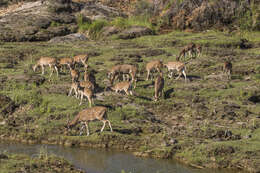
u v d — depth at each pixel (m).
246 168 21.25
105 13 71.19
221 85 34.34
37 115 28.17
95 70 39.03
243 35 59.81
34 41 57.41
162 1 71.38
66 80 35.75
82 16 65.31
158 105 30.44
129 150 23.97
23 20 60.97
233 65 40.78
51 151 23.36
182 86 34.19
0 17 64.25
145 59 44.50
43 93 31.75
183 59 44.12
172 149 23.22
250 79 37.06
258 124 26.95
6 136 25.92
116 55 45.00
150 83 35.66
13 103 29.86
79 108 28.62
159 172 20.53
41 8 67.69
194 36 56.53
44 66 40.66
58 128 26.09
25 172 17.61
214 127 26.42
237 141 23.52
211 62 41.62
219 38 54.56
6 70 38.44
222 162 21.64
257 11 63.78
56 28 60.50
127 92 31.45
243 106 30.59
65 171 19.17
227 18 64.81
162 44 52.97
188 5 65.94
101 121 27.02
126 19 65.62
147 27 61.19
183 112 29.41
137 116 28.03
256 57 44.06
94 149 24.02
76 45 52.09
